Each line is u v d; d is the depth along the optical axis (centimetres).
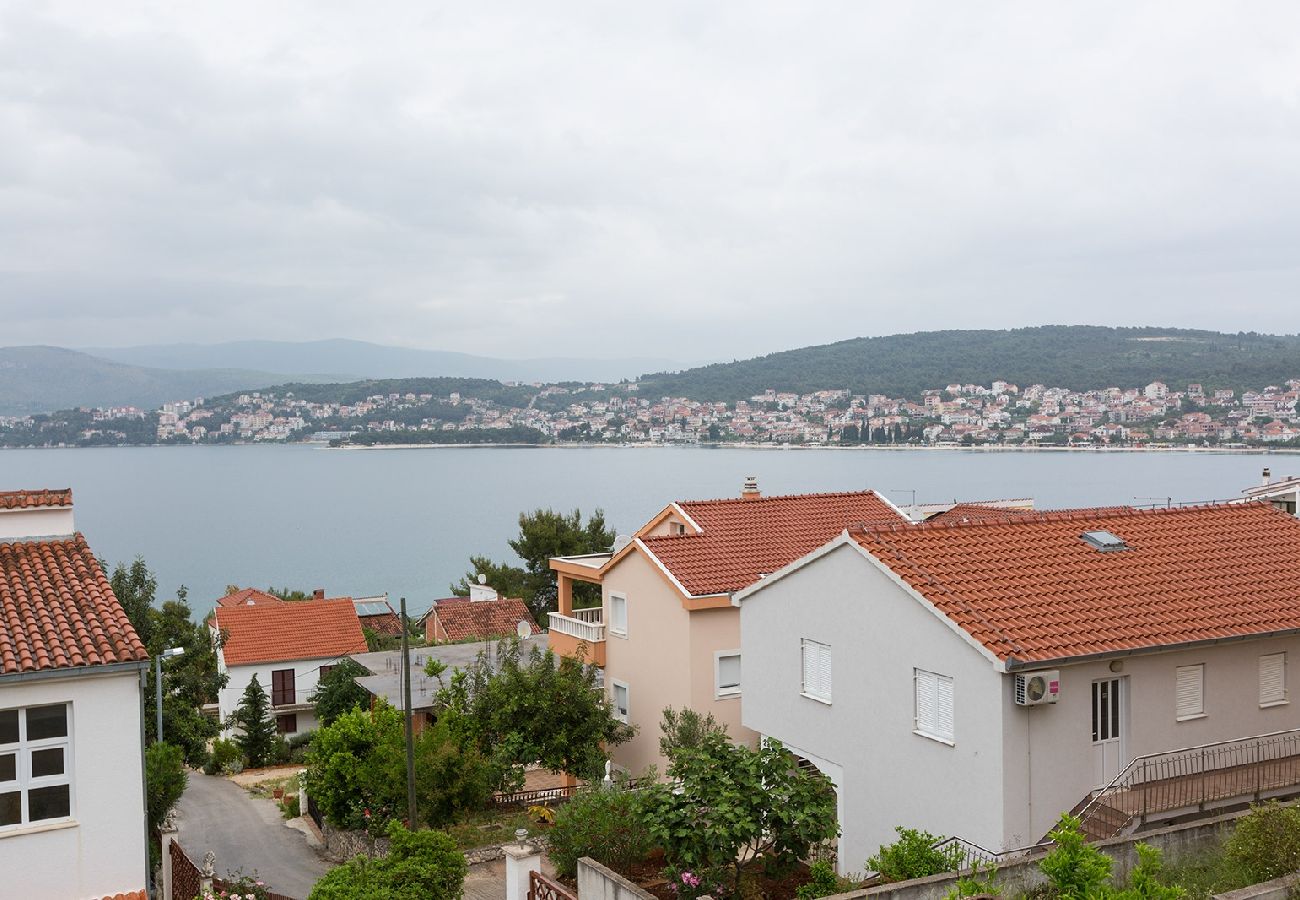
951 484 16938
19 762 1523
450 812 2688
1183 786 1769
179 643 3428
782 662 2264
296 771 4684
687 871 1723
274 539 18350
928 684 1850
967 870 1408
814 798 1758
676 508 3331
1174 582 2012
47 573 1775
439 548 16800
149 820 2289
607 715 2980
